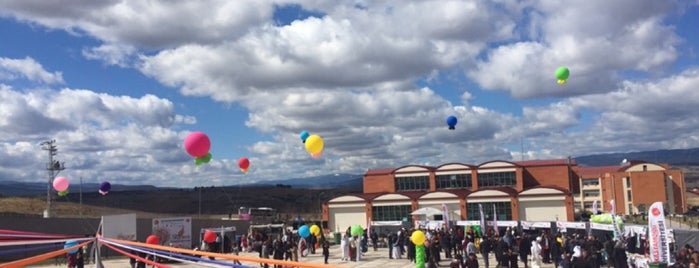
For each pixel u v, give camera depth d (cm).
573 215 6091
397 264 3294
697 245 2709
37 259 717
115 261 3441
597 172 11450
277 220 7675
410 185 7094
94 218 4197
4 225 3647
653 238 2225
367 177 7362
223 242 3978
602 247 2795
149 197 12975
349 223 6738
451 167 6962
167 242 4050
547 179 6900
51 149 7025
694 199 13425
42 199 9962
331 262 3472
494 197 6316
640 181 9975
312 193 14712
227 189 14900
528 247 2875
